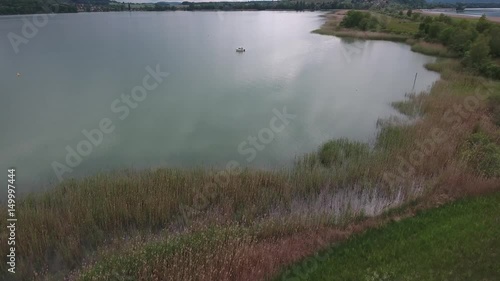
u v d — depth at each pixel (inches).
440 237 457.1
